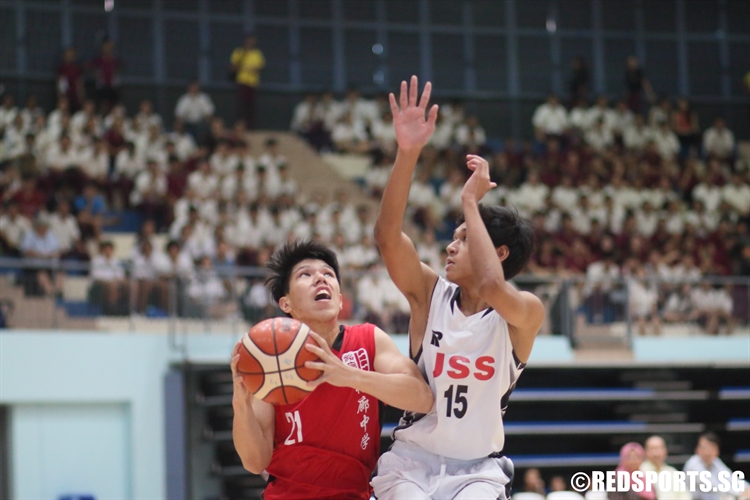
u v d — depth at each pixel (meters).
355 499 5.01
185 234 15.94
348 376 4.54
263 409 4.96
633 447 10.21
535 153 22.56
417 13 25.69
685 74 26.97
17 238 15.46
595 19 26.70
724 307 16.08
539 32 26.34
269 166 19.14
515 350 4.92
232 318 13.80
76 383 12.77
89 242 15.97
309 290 4.96
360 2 25.38
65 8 22.80
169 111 23.17
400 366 4.86
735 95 27.17
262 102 24.12
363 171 22.56
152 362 13.26
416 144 4.86
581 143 22.50
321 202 18.05
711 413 14.82
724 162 23.69
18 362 12.50
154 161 18.41
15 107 21.38
